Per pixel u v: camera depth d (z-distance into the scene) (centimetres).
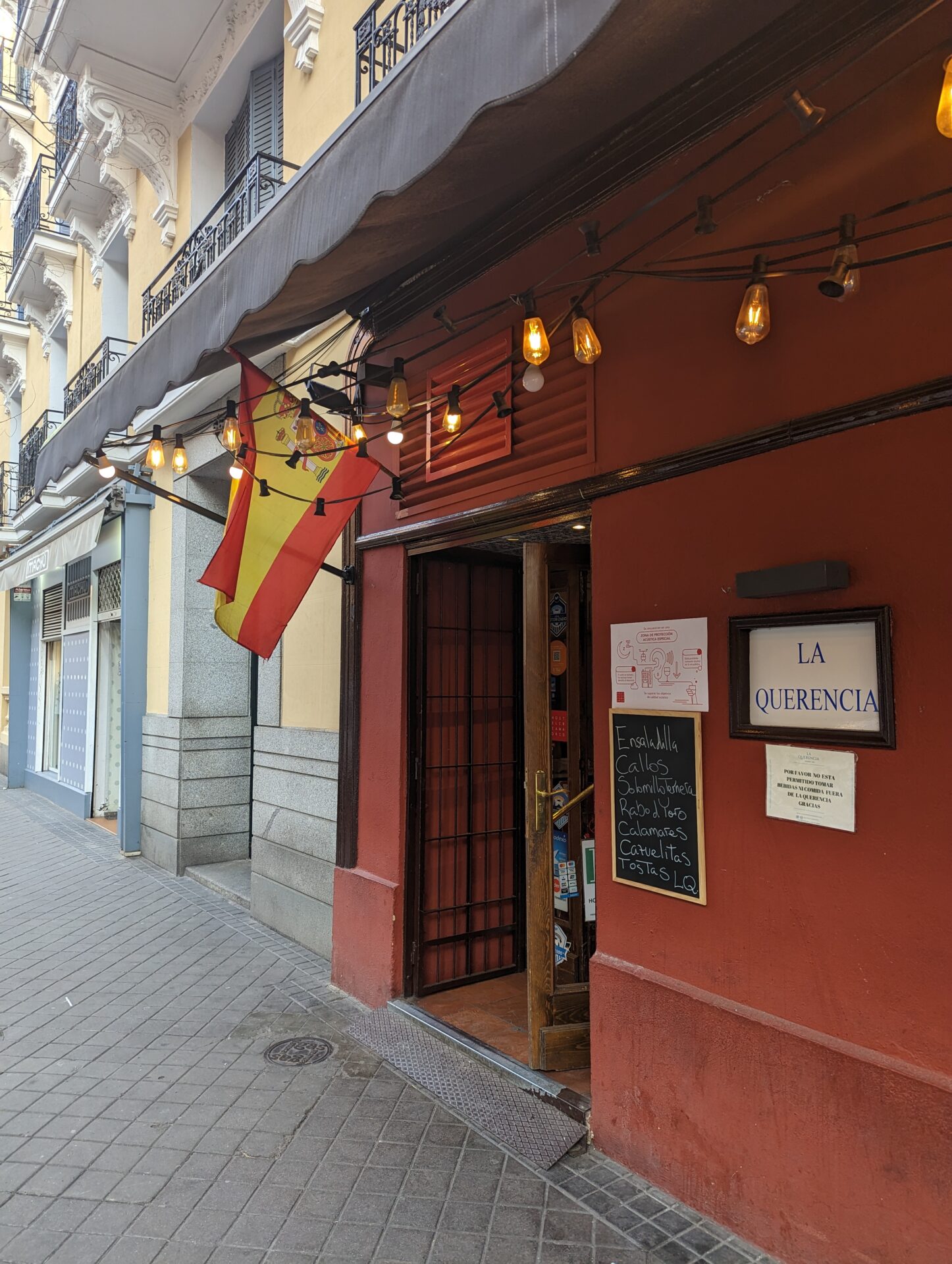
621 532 328
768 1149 260
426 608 470
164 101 824
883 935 237
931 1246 221
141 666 895
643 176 318
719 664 288
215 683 812
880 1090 233
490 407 367
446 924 473
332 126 559
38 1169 312
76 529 1053
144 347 425
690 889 291
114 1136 334
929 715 230
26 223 1308
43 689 1381
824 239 260
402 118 239
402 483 466
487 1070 380
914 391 234
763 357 278
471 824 486
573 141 251
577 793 422
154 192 887
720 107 287
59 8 725
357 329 516
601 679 335
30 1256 264
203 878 747
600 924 330
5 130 1416
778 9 205
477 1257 262
